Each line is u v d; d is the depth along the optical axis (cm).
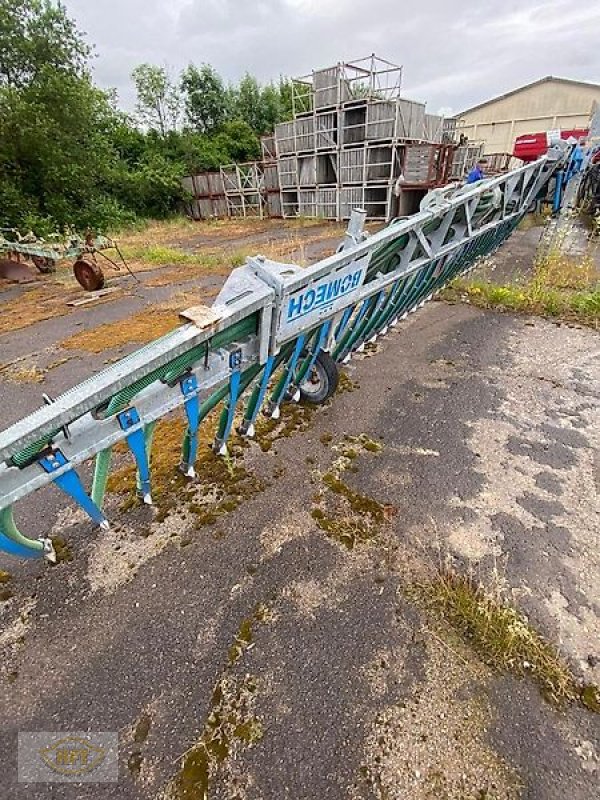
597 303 414
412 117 1301
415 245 258
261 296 166
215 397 203
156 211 2031
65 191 1349
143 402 153
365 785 118
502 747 125
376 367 338
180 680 144
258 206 1856
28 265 862
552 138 707
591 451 242
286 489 222
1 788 121
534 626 155
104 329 479
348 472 233
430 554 185
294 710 135
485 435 258
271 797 117
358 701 137
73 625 162
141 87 2556
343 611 163
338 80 1302
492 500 211
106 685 143
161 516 208
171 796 118
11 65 1280
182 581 177
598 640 150
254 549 190
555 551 183
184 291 622
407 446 251
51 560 184
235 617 163
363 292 232
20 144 1201
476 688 138
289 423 272
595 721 129
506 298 444
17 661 151
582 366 330
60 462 137
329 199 1494
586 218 781
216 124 2948
